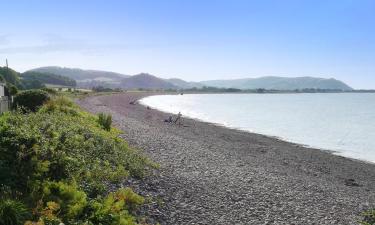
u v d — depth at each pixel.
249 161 32.84
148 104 137.12
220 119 89.88
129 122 48.25
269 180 24.45
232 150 39.22
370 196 24.97
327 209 19.45
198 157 29.25
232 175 24.14
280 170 30.73
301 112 127.69
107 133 28.02
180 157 27.72
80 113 34.31
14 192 12.16
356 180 31.53
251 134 60.28
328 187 25.77
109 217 12.41
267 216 16.84
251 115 107.75
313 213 18.28
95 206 12.80
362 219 18.42
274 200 19.53
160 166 22.70
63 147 16.97
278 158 38.03
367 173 35.28
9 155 13.77
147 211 14.70
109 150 20.89
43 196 12.39
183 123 67.44
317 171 33.56
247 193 20.03
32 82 177.12
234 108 144.12
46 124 19.47
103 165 18.22
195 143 38.81
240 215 16.44
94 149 19.58
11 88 58.81
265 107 157.38
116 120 46.91
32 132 16.17
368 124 86.81
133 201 14.91
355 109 149.50
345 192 25.02
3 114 25.31
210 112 115.94
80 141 19.83
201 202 17.25
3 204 10.62
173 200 16.69
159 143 32.78
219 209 16.78
